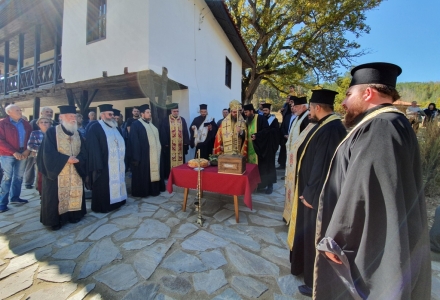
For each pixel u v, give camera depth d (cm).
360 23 1194
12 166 378
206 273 215
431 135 448
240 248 259
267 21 1184
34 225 317
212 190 318
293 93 980
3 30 841
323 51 1263
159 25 516
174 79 579
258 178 362
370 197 87
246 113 446
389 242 81
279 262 234
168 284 201
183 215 352
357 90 116
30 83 811
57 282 203
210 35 792
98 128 355
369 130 98
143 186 436
